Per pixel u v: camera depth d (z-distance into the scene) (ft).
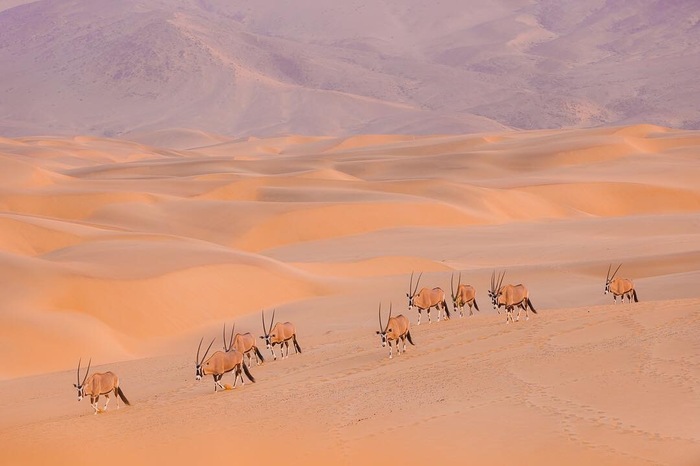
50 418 132.57
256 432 97.66
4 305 225.15
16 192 497.05
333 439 90.94
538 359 114.73
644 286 223.51
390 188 569.23
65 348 210.18
